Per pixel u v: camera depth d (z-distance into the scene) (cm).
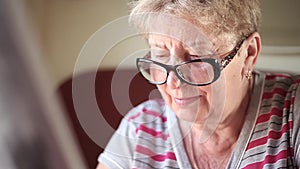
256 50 86
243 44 82
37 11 128
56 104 40
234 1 77
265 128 88
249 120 89
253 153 87
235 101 87
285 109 88
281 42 107
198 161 91
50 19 132
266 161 84
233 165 88
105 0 126
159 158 92
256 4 83
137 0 81
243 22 79
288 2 106
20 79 36
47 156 41
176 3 76
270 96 91
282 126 86
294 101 88
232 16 77
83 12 129
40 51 37
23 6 35
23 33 35
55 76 126
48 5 133
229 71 82
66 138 42
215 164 90
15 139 39
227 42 79
